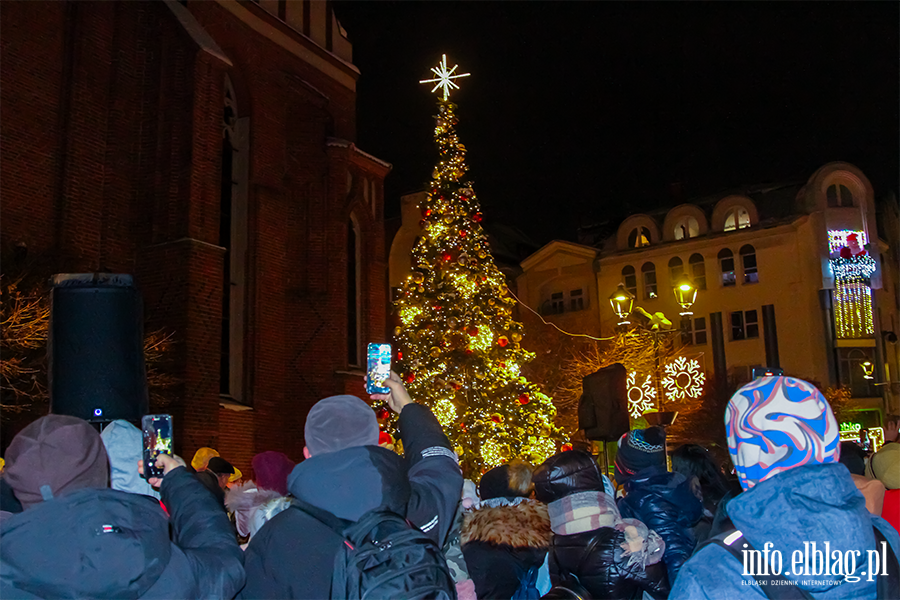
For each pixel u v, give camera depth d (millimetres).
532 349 33938
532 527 3529
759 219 37969
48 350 3902
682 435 32781
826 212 37094
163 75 16078
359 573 2205
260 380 17984
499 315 13445
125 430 3420
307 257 19438
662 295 38938
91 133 15203
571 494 3578
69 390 3826
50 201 14383
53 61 14789
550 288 41562
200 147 15719
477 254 13484
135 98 16078
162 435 2807
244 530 4234
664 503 3764
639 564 3363
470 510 3783
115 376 3889
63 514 1955
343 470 2445
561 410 31141
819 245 36625
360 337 20875
